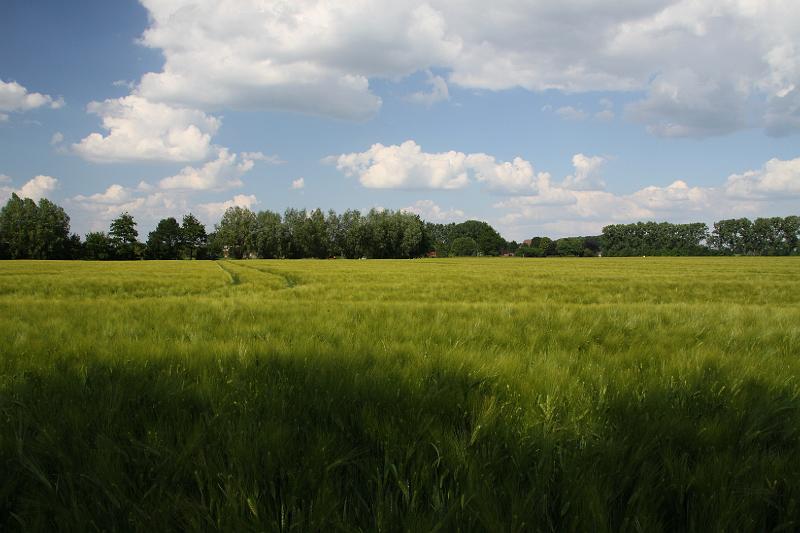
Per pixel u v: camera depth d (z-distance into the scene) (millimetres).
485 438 1950
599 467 1683
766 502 1497
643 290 20125
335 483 1639
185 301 9039
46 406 2232
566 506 1433
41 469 1688
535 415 2178
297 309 7203
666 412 2209
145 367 3025
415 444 1801
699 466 1644
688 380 2771
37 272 33719
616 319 5906
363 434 2010
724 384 2686
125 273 32500
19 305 8023
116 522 1425
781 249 143750
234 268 45562
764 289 20609
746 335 4812
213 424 2033
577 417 2127
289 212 126125
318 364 3023
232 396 2408
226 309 7125
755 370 3090
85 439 1911
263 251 121062
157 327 5156
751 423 2119
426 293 17484
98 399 2338
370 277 28766
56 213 104312
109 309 7227
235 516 1373
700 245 154125
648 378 2857
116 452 1776
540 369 2990
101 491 1553
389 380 2625
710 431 1987
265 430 1905
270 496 1562
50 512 1478
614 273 36281
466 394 2525
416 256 126875
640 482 1595
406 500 1504
